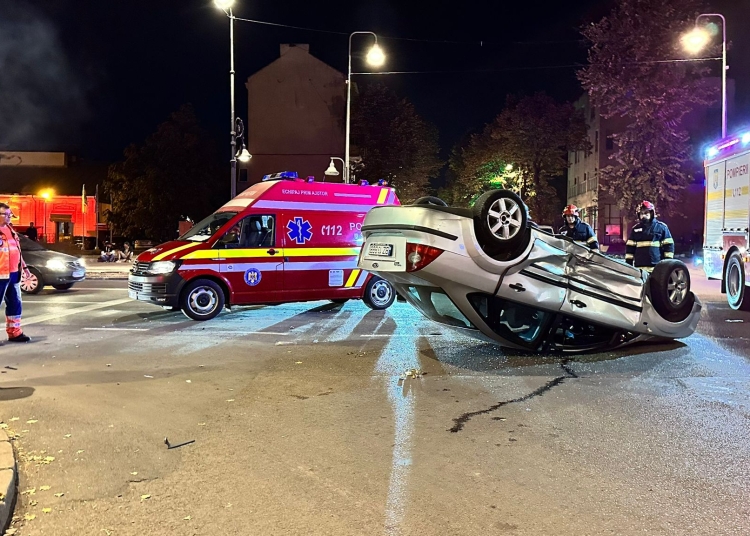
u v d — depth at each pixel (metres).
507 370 6.92
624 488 3.85
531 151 46.12
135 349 8.24
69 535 3.31
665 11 27.45
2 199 48.69
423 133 41.78
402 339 8.88
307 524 3.41
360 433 4.88
